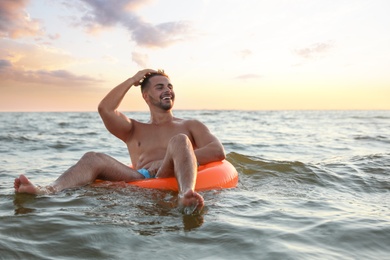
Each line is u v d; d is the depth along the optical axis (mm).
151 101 3904
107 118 3705
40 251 1875
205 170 3488
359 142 9445
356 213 2670
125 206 2699
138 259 1792
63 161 6105
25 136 11570
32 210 2584
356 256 1841
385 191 3631
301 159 6219
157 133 3850
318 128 16656
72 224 2277
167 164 3193
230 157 5227
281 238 2070
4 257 1788
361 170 4629
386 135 11359
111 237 2072
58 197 2920
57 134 12852
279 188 3652
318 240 2051
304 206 2877
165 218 2432
